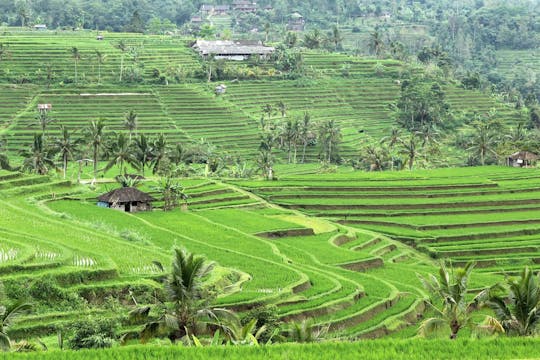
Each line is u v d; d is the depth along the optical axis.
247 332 55.44
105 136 159.88
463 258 121.88
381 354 39.28
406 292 93.94
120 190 129.50
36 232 91.12
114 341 57.22
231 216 131.12
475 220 138.62
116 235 98.75
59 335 56.75
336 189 157.00
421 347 40.78
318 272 97.31
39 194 126.69
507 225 137.88
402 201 149.00
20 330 63.50
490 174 176.12
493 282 103.25
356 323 79.81
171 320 55.84
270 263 96.38
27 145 168.75
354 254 113.31
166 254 89.50
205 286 69.44
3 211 104.06
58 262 74.75
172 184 134.62
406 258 121.62
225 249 102.38
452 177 170.25
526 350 40.53
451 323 60.69
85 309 69.19
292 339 58.38
